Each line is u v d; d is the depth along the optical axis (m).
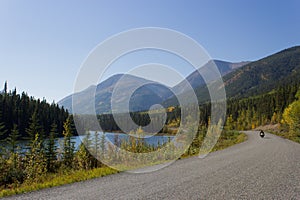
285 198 5.76
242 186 6.84
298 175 8.43
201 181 7.50
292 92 89.25
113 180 7.75
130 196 5.88
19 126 59.78
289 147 21.33
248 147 21.53
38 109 63.34
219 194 6.04
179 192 6.22
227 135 40.72
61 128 57.91
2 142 21.25
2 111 58.72
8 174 9.84
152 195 5.96
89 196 5.91
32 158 11.47
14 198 5.78
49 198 5.76
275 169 9.66
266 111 101.56
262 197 5.81
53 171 12.05
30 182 8.61
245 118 103.06
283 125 62.69
